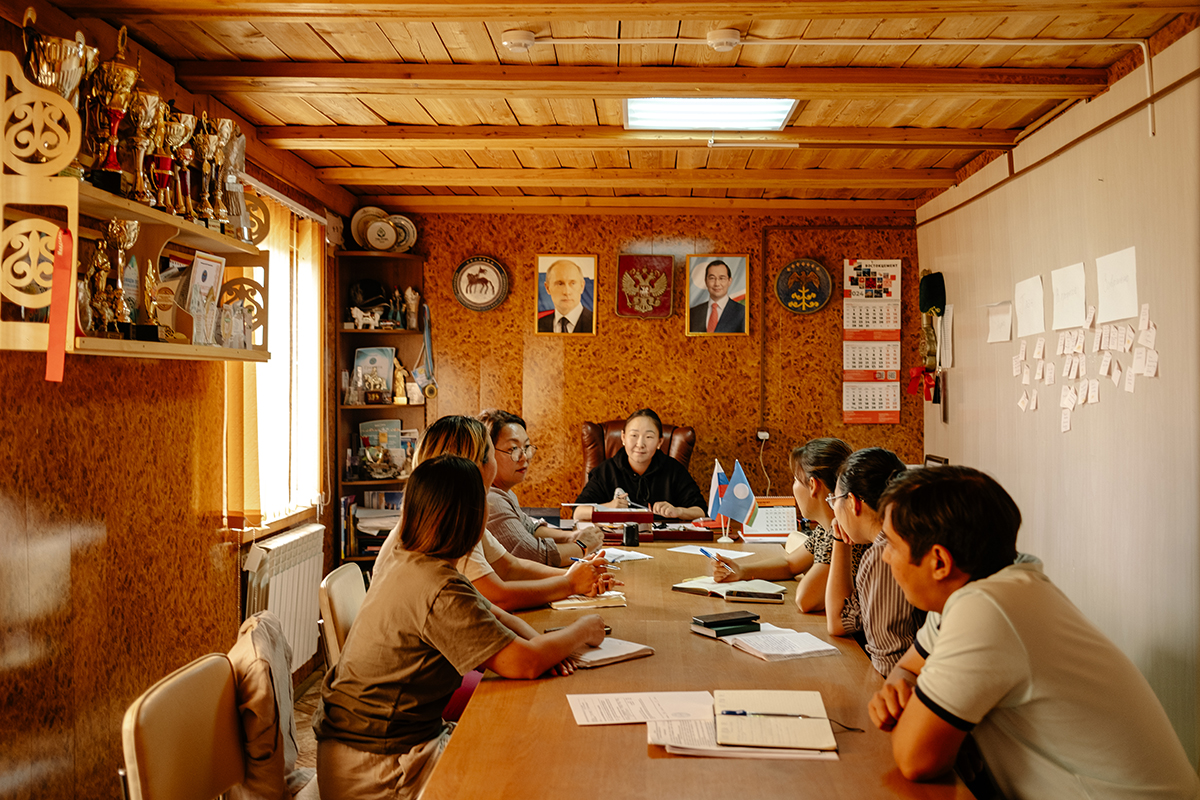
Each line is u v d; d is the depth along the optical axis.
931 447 5.29
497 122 3.83
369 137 3.88
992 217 4.25
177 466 2.96
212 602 3.24
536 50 3.01
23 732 2.12
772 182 4.71
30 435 2.15
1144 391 2.94
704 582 2.75
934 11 2.53
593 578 2.59
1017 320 3.98
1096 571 3.28
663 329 5.55
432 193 5.29
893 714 1.56
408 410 5.50
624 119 3.77
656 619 2.38
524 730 1.60
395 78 3.14
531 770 1.43
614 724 1.63
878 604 1.93
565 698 1.76
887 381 5.49
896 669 1.74
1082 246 3.37
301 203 4.46
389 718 1.85
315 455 4.54
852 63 3.13
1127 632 3.06
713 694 1.78
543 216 5.55
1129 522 3.04
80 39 1.96
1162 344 2.83
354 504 5.11
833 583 2.21
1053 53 3.02
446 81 3.16
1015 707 1.38
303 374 4.51
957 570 1.45
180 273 2.67
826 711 1.69
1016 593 1.39
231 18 2.57
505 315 5.54
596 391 5.54
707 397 5.54
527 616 2.40
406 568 1.91
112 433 2.54
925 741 1.36
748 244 5.53
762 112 3.66
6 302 2.06
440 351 5.52
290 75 3.11
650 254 5.54
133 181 2.32
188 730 1.53
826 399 5.52
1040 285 3.74
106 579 2.51
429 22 2.76
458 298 5.49
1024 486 3.93
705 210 5.43
